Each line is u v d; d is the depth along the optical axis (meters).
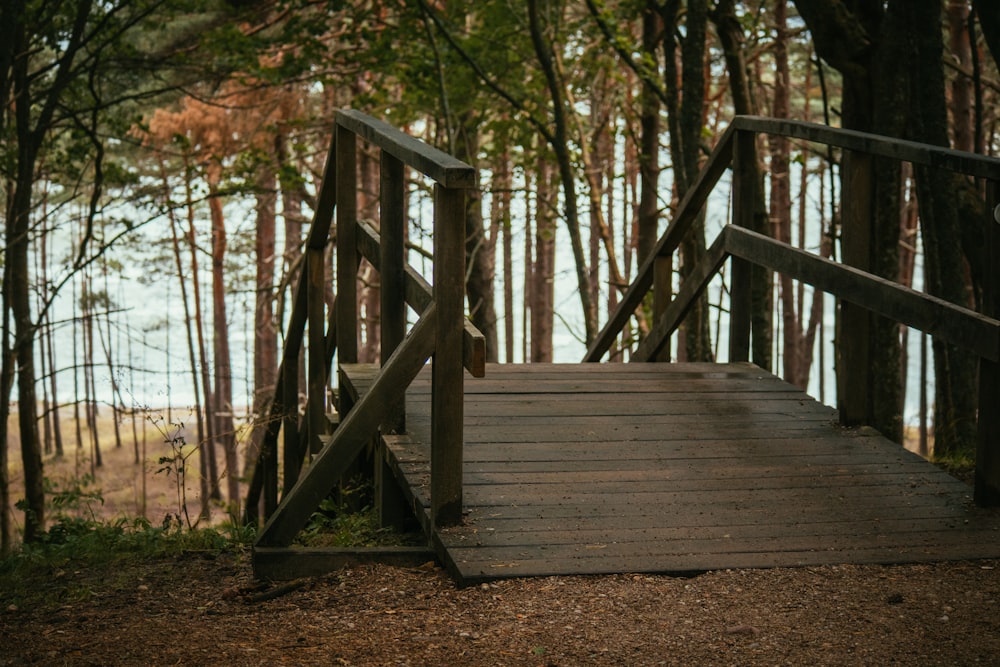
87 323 27.17
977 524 3.92
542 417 5.08
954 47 16.23
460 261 3.81
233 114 20.39
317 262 6.13
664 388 5.67
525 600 3.30
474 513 3.97
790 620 3.08
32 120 14.23
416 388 5.61
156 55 15.41
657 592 3.34
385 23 14.07
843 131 5.05
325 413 6.17
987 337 3.89
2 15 9.52
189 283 40.69
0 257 12.88
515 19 14.44
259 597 3.61
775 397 5.55
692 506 4.07
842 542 3.74
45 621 3.53
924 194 7.45
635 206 25.30
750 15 13.48
